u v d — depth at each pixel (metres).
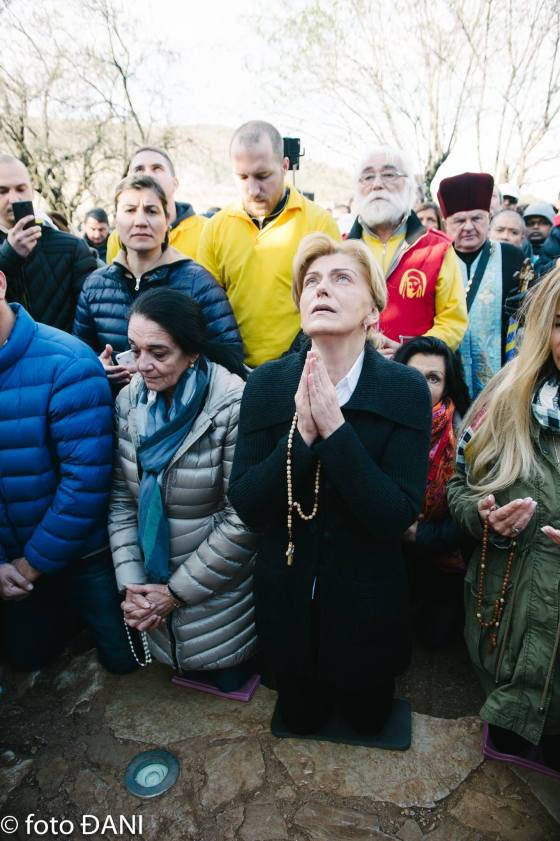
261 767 1.75
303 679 1.70
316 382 1.29
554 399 1.48
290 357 1.56
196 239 3.19
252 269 2.54
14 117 10.50
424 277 2.48
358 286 1.36
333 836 1.56
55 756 1.82
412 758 1.76
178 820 1.61
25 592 1.93
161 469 1.78
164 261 2.27
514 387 1.51
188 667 1.94
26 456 1.84
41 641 2.14
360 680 1.60
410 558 2.19
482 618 1.60
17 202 2.47
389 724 1.86
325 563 1.51
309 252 1.41
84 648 2.29
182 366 1.76
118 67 10.06
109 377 2.15
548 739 1.65
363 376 1.46
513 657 1.53
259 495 1.43
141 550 1.93
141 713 1.96
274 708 1.96
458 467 1.76
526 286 2.63
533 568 1.47
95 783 1.73
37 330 1.87
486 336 2.90
